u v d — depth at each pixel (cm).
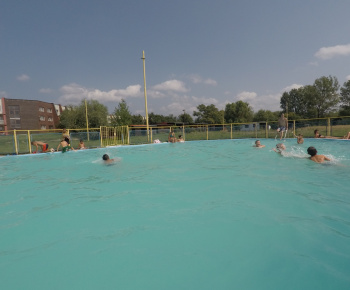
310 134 1569
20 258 208
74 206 345
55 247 226
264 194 368
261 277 169
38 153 1074
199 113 7325
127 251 213
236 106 6900
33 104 4638
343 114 5153
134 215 302
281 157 736
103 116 3562
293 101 6350
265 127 1792
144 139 1630
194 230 251
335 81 5481
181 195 382
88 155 1010
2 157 976
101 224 277
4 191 440
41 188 459
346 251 198
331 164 591
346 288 154
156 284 166
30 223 286
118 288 163
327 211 288
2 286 170
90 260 201
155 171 600
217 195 374
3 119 4272
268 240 223
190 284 165
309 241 217
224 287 160
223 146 1284
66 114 3672
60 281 174
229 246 215
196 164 692
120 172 601
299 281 163
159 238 236
